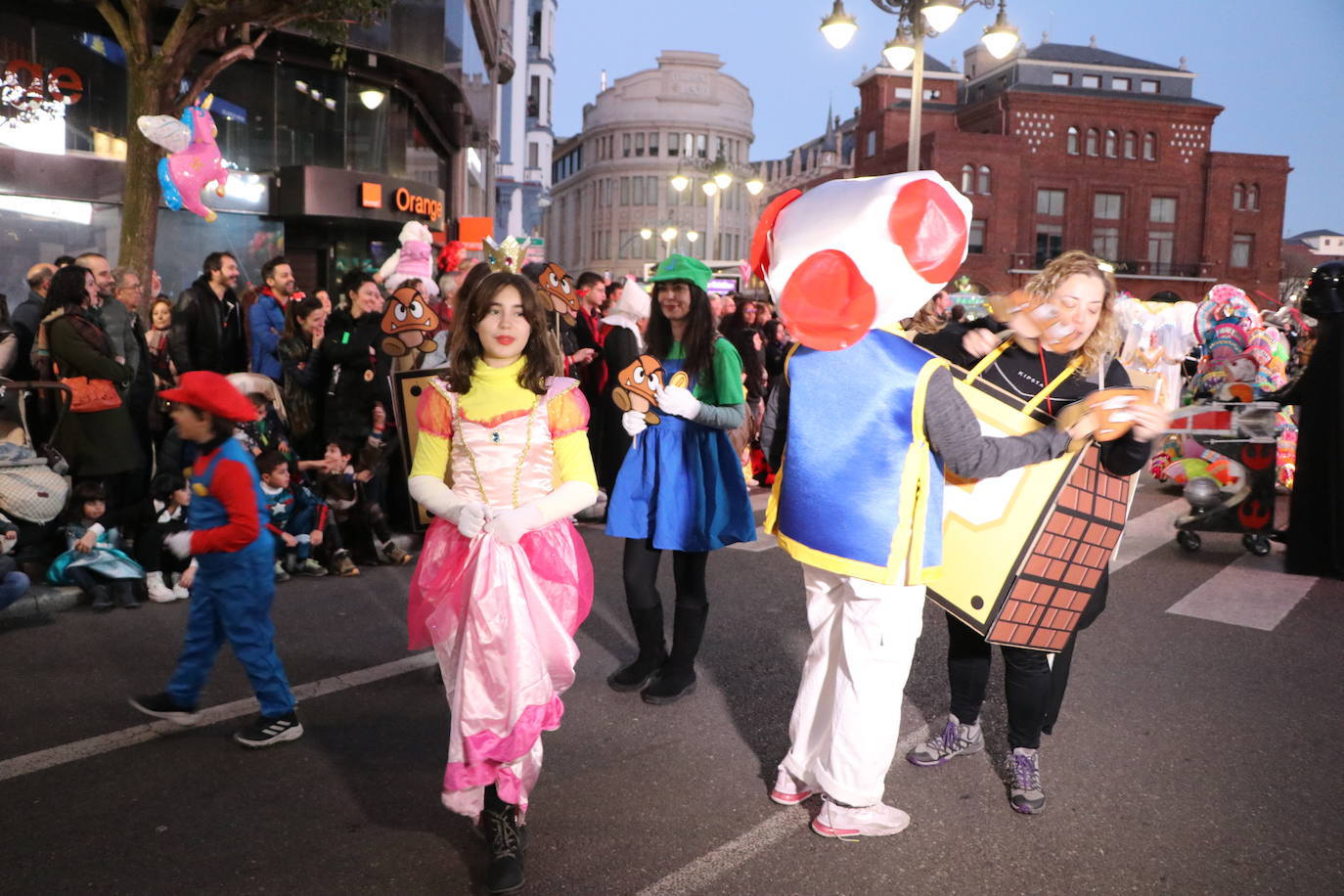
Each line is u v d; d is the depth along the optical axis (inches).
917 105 569.6
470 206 1206.9
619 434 254.2
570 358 272.7
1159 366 408.8
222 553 141.0
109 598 213.3
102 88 563.5
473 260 286.5
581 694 171.0
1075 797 135.6
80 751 145.0
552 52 3363.7
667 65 4333.2
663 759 145.7
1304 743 154.0
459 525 109.4
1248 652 197.0
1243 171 2281.0
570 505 113.9
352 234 751.1
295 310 267.9
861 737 119.6
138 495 244.1
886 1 581.3
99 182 556.4
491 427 114.4
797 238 114.5
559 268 197.3
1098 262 125.0
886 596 117.9
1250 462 276.1
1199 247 2310.5
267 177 652.7
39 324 251.9
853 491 116.6
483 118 1146.7
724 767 143.4
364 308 263.0
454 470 116.0
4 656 183.3
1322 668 188.4
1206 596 238.2
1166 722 161.6
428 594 115.1
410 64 719.7
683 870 115.6
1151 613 223.0
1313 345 268.1
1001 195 2185.0
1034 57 2295.8
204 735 151.7
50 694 165.9
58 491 213.2
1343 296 249.3
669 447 163.2
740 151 4554.6
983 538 125.6
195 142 336.5
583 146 4707.2
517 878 110.2
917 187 110.3
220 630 146.9
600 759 145.3
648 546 168.2
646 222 4372.5
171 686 146.3
